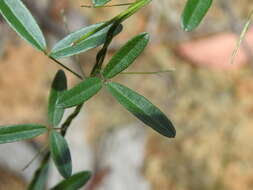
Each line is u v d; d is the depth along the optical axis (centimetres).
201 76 76
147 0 18
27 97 76
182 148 72
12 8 19
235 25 65
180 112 74
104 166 69
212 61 73
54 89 21
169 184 70
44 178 24
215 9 71
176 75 76
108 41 18
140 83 75
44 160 24
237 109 74
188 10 16
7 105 75
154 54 76
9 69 77
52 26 66
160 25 72
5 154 67
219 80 76
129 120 73
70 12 72
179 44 72
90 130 71
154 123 18
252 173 70
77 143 68
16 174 68
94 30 18
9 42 76
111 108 73
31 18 19
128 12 18
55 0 72
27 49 77
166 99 75
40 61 77
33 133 20
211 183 70
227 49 71
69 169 20
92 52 71
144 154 71
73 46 19
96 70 18
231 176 70
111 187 68
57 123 21
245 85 75
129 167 70
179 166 71
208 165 71
